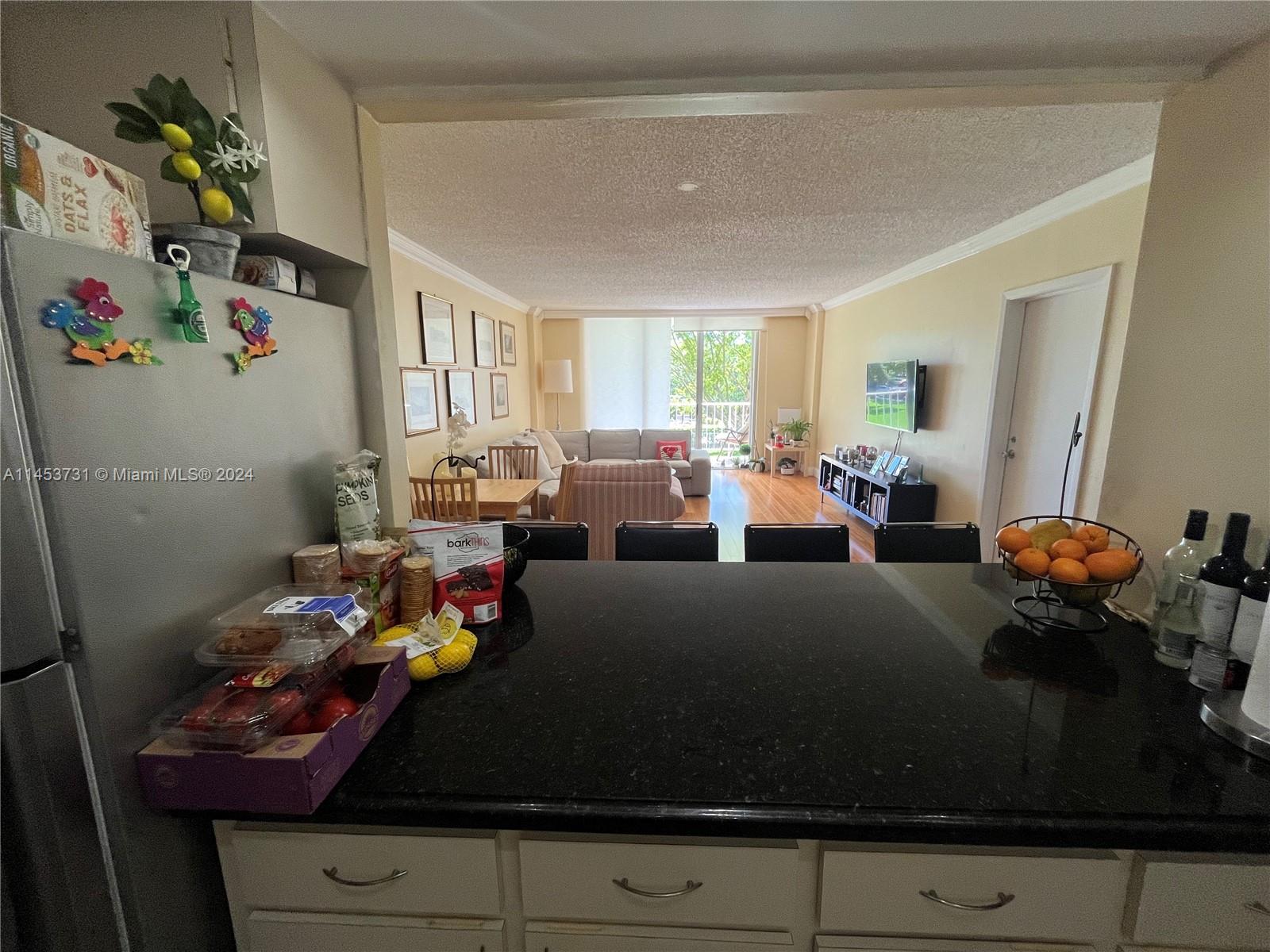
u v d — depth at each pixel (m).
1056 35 1.03
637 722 0.81
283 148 0.93
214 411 0.75
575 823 0.64
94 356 0.56
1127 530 1.30
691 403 7.55
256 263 0.92
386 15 0.93
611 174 2.24
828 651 1.04
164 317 0.66
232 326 0.79
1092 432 2.55
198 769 0.63
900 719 0.82
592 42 1.05
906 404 4.16
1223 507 1.06
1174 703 0.87
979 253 3.39
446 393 4.27
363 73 1.12
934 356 3.95
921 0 0.93
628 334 7.29
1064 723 0.81
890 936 0.70
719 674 0.96
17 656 0.53
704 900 0.70
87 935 0.61
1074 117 1.74
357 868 0.71
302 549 0.97
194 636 0.72
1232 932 0.67
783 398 7.24
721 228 3.14
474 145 1.94
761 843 0.68
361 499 1.03
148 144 0.87
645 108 1.24
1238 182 1.02
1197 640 0.96
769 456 7.27
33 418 0.52
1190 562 0.99
